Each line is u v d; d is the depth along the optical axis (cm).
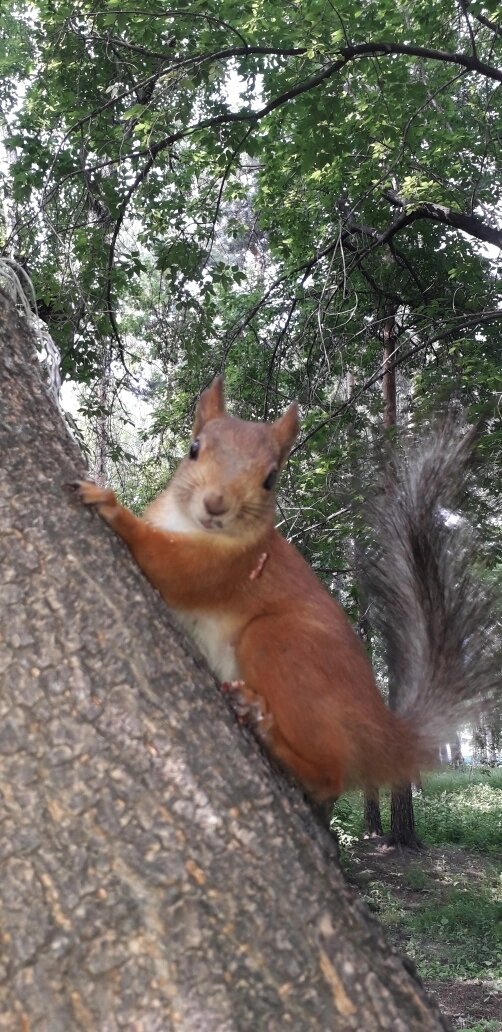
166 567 34
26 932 20
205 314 145
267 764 26
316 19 112
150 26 119
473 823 262
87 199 129
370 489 45
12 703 22
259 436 38
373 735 36
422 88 125
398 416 149
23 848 21
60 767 22
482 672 41
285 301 165
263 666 36
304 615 37
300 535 113
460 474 42
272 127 137
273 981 21
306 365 142
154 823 22
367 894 184
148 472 146
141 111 113
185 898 21
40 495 26
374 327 155
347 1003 22
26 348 31
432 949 152
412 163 134
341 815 234
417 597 42
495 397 108
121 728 23
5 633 23
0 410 27
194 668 26
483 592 41
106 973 20
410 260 169
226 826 23
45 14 133
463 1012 123
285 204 162
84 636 24
